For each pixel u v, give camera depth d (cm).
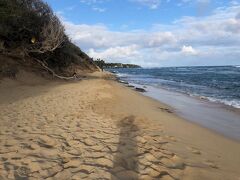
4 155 530
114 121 884
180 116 1183
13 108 1030
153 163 530
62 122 824
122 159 541
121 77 5153
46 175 454
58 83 2203
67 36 2830
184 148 652
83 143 626
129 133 740
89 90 1730
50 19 2377
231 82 3453
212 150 666
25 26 2133
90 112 1007
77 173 465
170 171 501
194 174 496
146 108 1254
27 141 621
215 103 1644
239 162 591
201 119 1144
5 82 1711
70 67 3112
